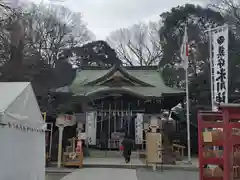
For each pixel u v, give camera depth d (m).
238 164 6.10
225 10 25.19
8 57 20.89
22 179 6.70
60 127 14.44
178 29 30.80
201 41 27.94
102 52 41.72
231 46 23.89
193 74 27.25
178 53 30.17
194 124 22.77
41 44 33.94
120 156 19.67
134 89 23.73
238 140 5.71
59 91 21.39
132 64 42.78
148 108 22.95
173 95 22.45
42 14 36.31
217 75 12.77
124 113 22.69
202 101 25.61
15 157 6.23
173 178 11.62
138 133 20.50
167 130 22.83
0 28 18.00
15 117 6.12
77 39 43.31
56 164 14.90
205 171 6.50
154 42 42.12
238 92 23.89
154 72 27.62
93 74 27.38
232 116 5.76
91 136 20.59
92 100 22.25
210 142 6.47
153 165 14.10
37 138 8.24
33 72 22.30
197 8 29.81
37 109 8.30
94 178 11.16
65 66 27.78
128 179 11.05
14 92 6.71
